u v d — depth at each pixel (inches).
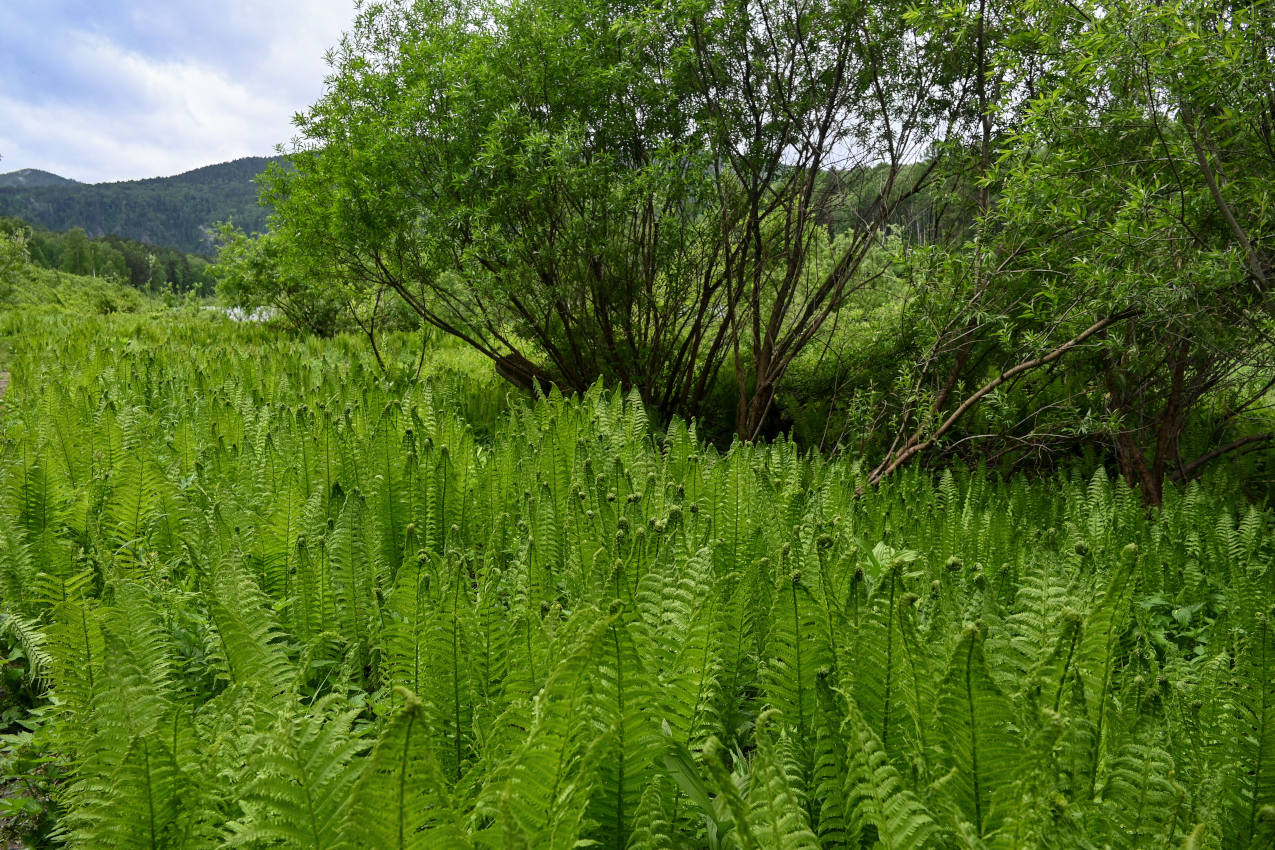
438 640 98.9
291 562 157.1
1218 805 83.2
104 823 71.3
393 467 184.1
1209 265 195.8
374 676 123.5
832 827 84.1
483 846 71.5
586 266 342.6
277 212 410.6
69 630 103.3
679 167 320.8
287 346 538.0
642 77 324.8
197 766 79.3
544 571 133.4
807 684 98.3
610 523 160.2
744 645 113.7
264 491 189.6
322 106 377.1
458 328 442.3
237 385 309.7
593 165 322.0
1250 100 181.5
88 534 166.1
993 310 271.3
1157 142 214.4
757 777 72.1
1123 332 250.4
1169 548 184.1
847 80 325.4
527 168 314.7
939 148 302.8
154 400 285.3
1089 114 217.2
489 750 86.7
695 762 87.7
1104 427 253.3
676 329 395.9
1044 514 228.2
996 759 77.7
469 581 121.5
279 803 65.9
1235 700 93.0
